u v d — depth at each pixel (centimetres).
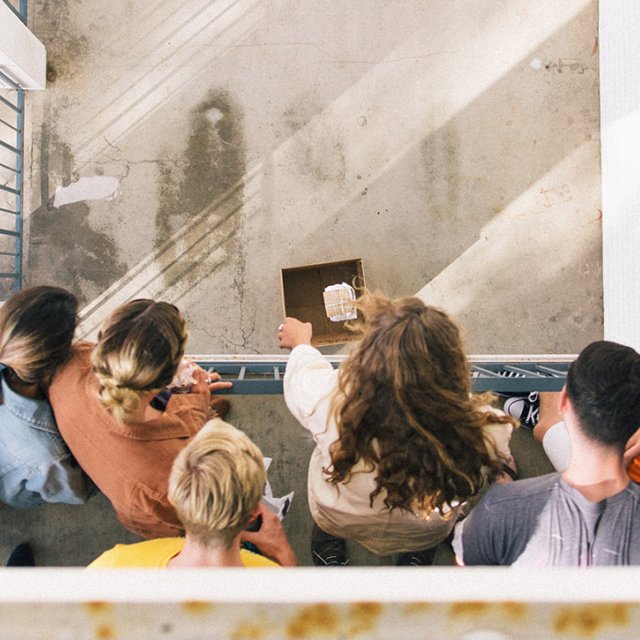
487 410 156
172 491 130
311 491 190
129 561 152
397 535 183
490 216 459
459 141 457
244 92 453
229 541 133
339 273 445
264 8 452
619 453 130
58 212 454
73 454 178
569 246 462
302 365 178
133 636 51
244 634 51
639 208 397
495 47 456
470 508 186
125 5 451
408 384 133
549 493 136
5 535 244
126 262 454
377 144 455
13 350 158
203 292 455
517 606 50
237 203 455
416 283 459
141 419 168
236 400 264
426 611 50
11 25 380
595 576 51
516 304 462
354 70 453
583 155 461
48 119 452
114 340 152
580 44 459
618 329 434
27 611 51
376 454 143
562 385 225
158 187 453
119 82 452
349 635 51
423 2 454
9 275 441
